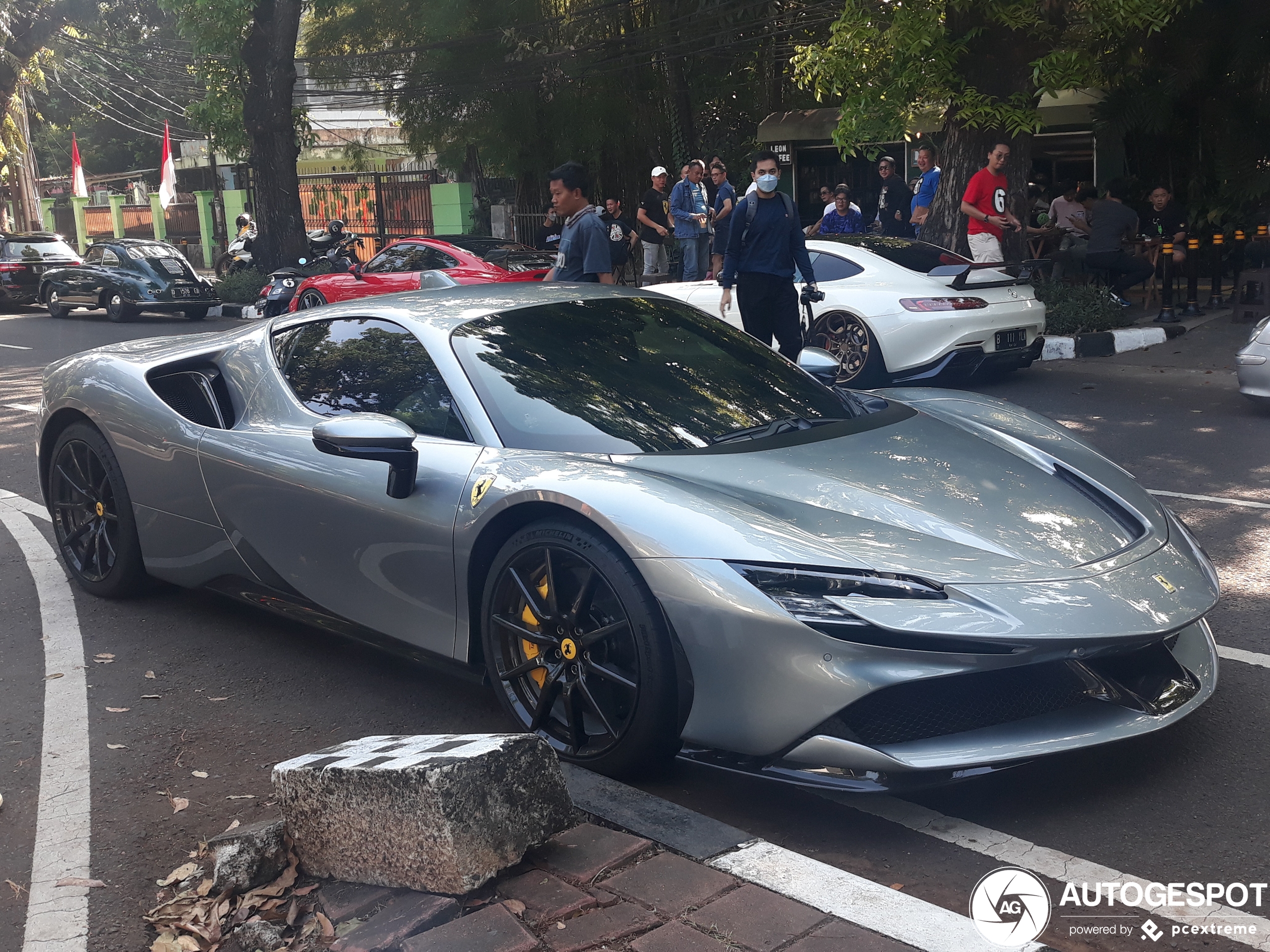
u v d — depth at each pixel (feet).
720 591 9.12
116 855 9.29
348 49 76.13
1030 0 36.96
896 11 38.50
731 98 76.23
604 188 78.28
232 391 14.26
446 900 7.84
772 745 9.03
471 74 70.23
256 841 8.55
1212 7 48.08
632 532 9.60
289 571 13.06
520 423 11.42
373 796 8.12
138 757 11.19
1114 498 11.04
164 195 113.60
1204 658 10.52
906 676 8.62
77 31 115.75
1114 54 49.08
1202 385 30.27
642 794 9.70
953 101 40.63
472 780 7.95
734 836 8.92
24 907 8.54
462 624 11.25
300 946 7.68
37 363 45.80
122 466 15.12
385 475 11.76
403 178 88.12
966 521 9.95
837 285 30.30
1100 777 9.93
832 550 9.23
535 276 46.73
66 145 171.01
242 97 67.97
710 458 10.78
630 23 70.23
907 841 9.00
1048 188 60.49
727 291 25.43
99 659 13.89
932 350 29.14
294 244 67.51
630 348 12.78
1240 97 49.73
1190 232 51.29
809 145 70.28
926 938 7.48
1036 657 8.73
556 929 7.58
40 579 17.11
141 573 15.65
